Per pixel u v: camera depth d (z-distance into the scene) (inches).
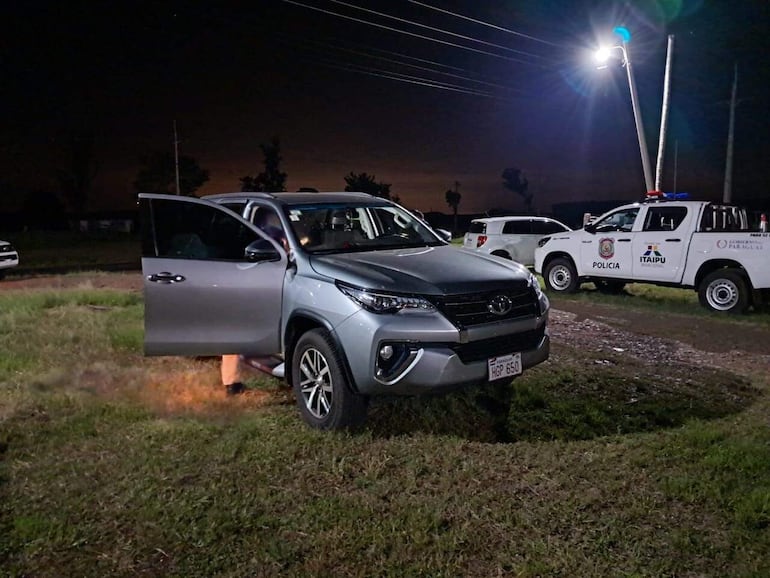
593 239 493.7
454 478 166.1
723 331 367.2
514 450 184.1
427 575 126.3
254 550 134.8
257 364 229.6
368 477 166.7
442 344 183.0
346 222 237.1
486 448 185.8
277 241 219.8
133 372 261.0
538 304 205.9
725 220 451.8
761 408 223.6
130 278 681.0
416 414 212.7
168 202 217.0
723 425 203.6
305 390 205.8
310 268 204.8
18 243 1600.6
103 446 187.3
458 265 205.6
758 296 424.2
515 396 228.5
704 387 249.0
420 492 159.3
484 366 188.5
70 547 136.3
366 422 205.3
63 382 247.4
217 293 211.9
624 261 474.6
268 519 146.1
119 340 316.8
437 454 180.7
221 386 243.9
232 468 172.2
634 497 155.5
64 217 2402.8
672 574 126.0
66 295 473.1
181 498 155.9
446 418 210.2
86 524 145.0
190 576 126.8
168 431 196.7
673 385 251.3
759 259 406.3
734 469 168.6
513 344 198.7
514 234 674.8
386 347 182.1
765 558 130.2
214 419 207.9
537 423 207.8
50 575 127.6
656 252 454.3
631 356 301.9
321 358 198.8
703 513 147.9
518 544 136.4
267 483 164.4
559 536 139.3
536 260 540.4
